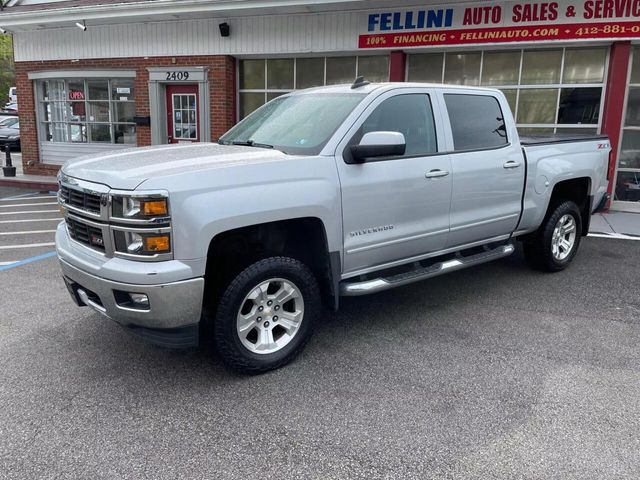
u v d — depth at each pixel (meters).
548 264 5.98
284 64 11.53
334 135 3.92
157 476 2.70
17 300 5.18
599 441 2.97
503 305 5.09
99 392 3.50
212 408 3.31
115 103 13.27
